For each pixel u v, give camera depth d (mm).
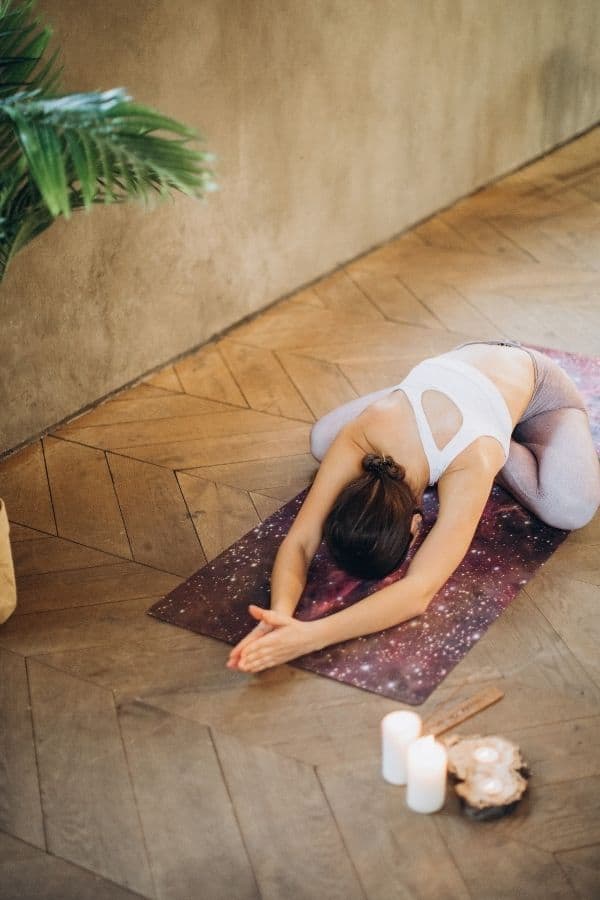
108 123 1741
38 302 2805
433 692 1993
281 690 2010
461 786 1739
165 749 1886
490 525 2475
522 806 1747
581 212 4414
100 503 2619
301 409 3010
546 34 4762
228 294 3457
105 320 3025
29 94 1839
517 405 2334
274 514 2539
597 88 5379
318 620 2064
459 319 3520
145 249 3084
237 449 2824
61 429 2959
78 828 1741
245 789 1801
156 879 1647
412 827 1719
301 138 3557
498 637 2127
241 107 3268
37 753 1888
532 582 2283
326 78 3578
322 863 1664
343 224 3906
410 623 2166
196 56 3045
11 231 1998
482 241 4164
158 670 2072
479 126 4527
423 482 2170
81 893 1627
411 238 4219
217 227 3324
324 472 2203
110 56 2779
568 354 3250
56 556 2426
